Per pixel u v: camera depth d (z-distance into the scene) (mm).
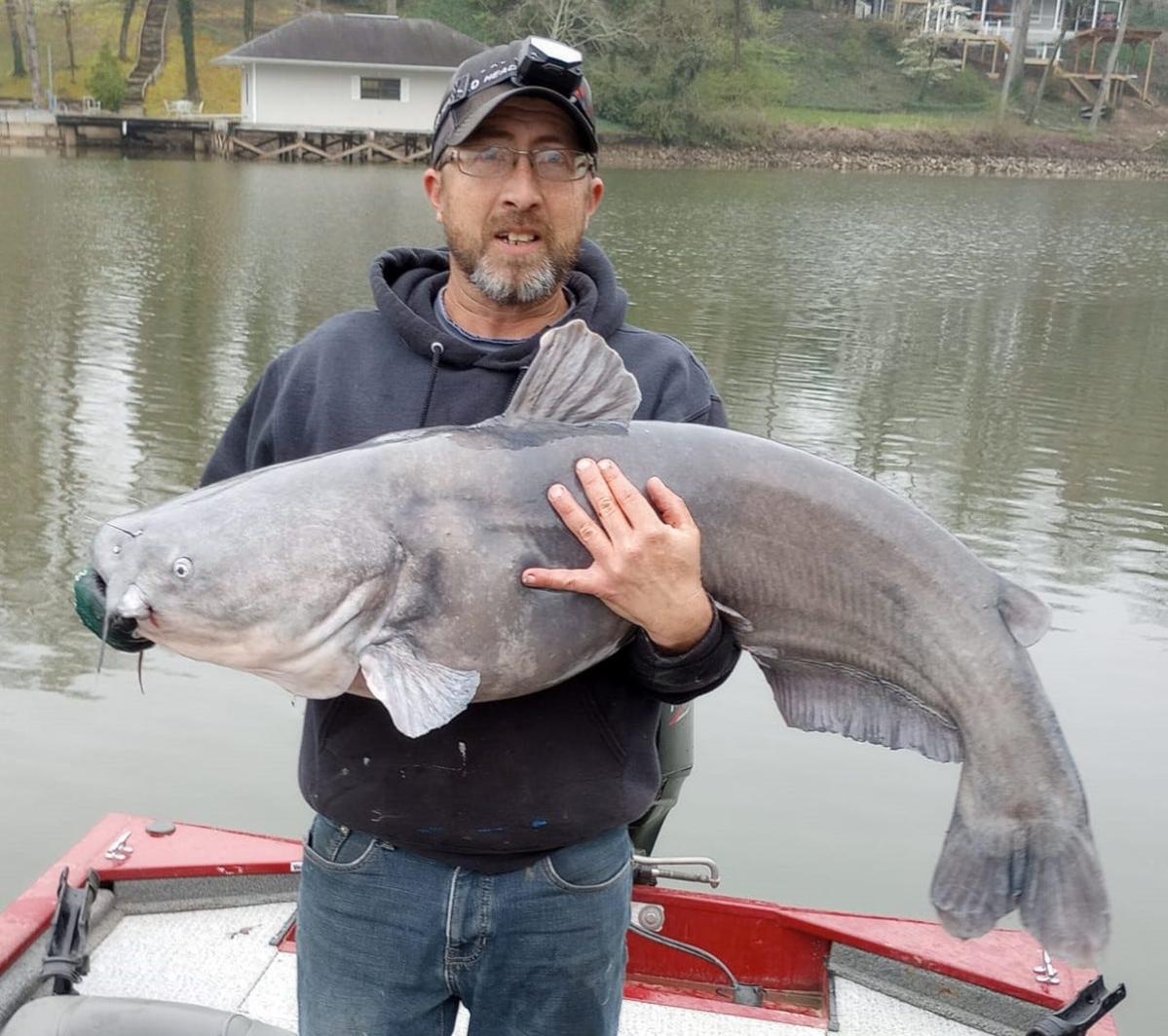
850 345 15758
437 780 2123
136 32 54281
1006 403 13000
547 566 2043
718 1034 3094
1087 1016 2814
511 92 2102
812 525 2135
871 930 3330
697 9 48562
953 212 33000
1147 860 5188
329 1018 2252
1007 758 2084
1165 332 17641
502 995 2240
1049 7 61156
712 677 2072
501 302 2238
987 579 2139
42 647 6707
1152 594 7992
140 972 3209
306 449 2299
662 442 2125
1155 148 53750
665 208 30719
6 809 5262
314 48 44188
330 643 1979
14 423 10641
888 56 56469
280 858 3484
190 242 21781
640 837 3396
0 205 26422
